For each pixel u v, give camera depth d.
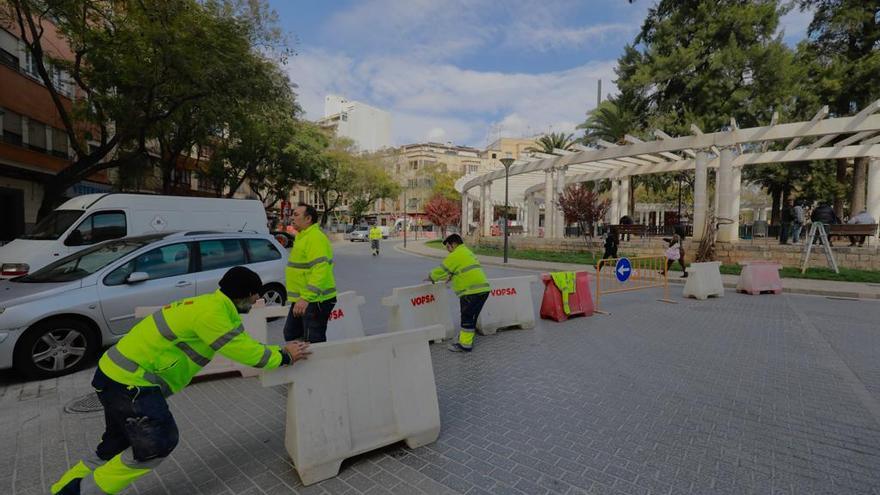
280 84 15.88
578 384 4.64
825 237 13.86
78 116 13.27
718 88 21.52
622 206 24.70
